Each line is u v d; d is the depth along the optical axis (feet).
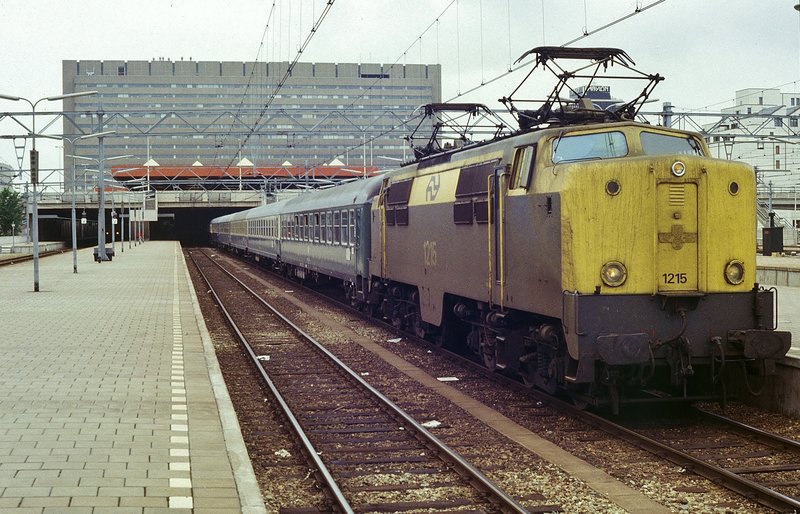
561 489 26.14
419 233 55.77
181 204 270.05
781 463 29.25
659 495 25.57
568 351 33.86
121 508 20.57
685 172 33.86
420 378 46.50
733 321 34.30
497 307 42.75
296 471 28.68
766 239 140.36
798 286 87.97
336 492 24.68
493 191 41.75
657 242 33.65
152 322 63.62
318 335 66.18
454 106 60.08
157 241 376.89
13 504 20.70
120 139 488.44
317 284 114.21
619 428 33.12
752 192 34.81
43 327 60.03
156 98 494.18
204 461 25.05
